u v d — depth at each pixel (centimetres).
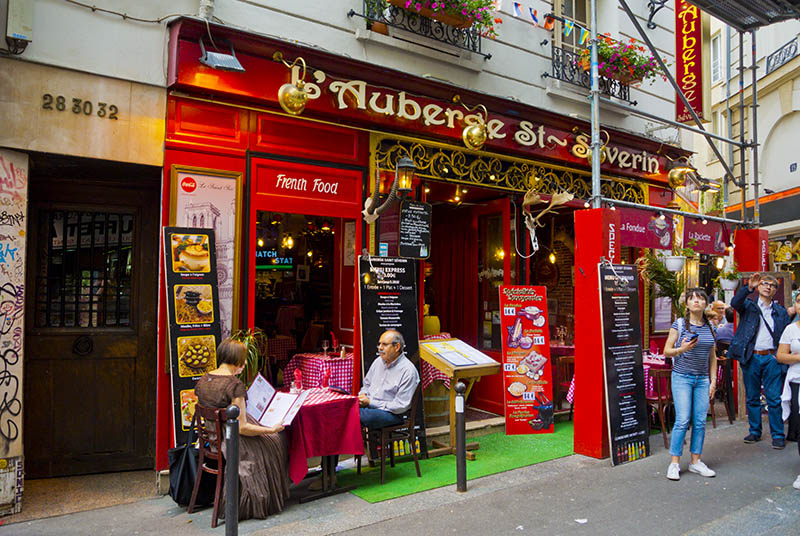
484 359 630
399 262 624
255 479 433
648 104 938
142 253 583
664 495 486
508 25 763
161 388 502
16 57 449
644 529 414
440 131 660
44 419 541
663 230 755
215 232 533
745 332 669
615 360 597
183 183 518
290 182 578
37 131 457
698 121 777
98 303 573
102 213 577
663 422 651
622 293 618
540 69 795
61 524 427
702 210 926
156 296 585
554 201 736
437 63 693
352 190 621
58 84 467
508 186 761
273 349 756
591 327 610
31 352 538
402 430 566
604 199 630
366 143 633
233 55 511
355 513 443
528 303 717
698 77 933
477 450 621
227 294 538
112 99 489
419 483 513
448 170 698
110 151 487
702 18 936
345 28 627
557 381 787
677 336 541
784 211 1634
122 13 495
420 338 706
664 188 955
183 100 521
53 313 555
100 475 554
